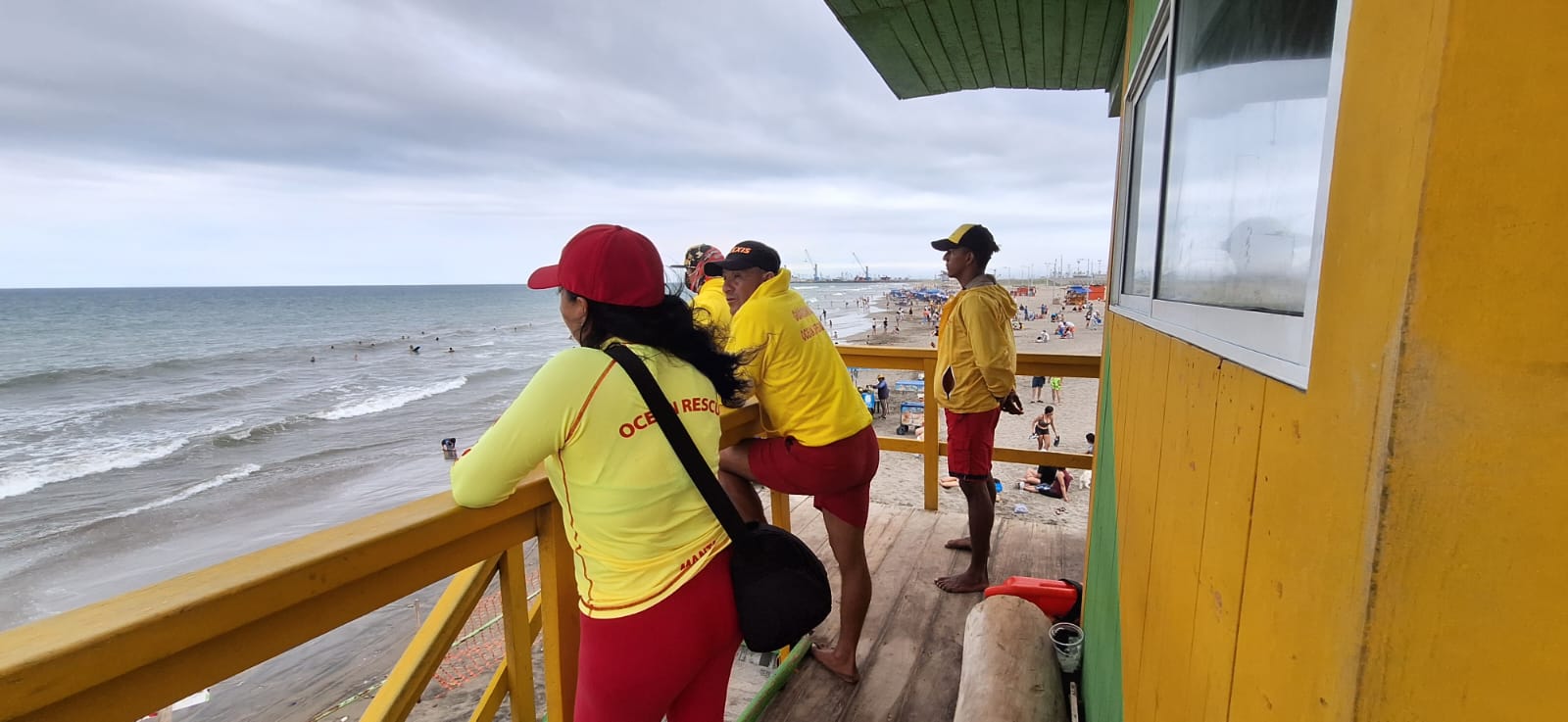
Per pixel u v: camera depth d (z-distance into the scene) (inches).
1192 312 40.4
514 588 57.9
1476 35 14.3
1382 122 17.2
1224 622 29.0
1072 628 97.2
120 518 505.7
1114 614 65.7
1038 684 82.5
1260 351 26.5
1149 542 48.4
